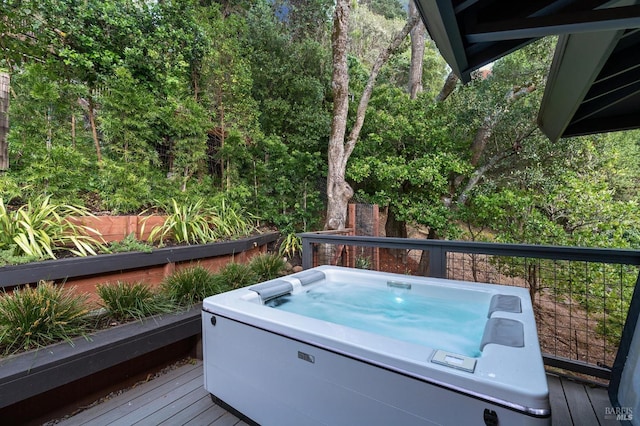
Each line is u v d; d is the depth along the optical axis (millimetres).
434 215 6297
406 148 7102
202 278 2848
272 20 7293
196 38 5168
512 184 6379
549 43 6031
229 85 5414
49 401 1784
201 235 3791
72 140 3709
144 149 4152
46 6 3918
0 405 1472
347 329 1492
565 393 2068
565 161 5777
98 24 4363
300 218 6531
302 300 2695
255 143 5906
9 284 2080
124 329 2129
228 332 1855
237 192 5156
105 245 2998
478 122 6566
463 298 2393
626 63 2055
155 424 1771
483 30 1388
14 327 1785
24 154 3234
